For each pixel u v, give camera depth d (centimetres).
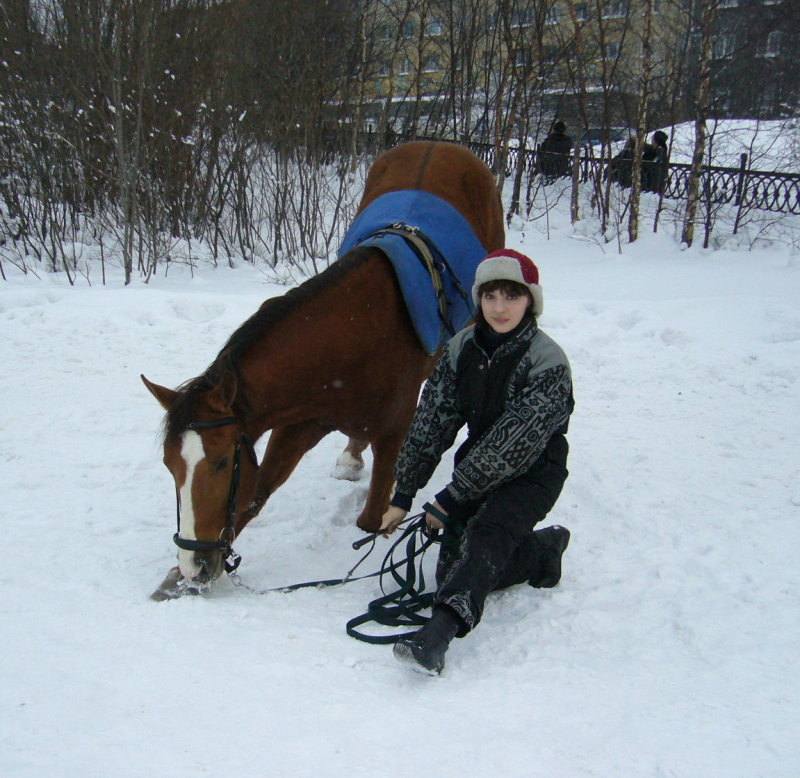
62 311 699
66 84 945
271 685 242
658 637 284
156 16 949
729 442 494
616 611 304
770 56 1602
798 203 1265
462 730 223
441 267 369
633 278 967
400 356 339
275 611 294
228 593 309
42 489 403
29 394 539
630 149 1427
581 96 1310
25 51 944
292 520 386
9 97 945
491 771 205
